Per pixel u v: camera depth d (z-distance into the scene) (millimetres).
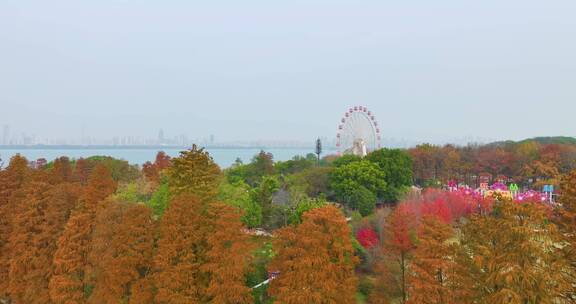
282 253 34750
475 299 28219
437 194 71875
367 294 42531
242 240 36875
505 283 25609
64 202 45719
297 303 30938
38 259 43062
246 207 60531
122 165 100812
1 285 47625
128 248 36469
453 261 31406
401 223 38094
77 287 40188
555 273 25531
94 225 40969
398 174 86438
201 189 41406
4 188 53000
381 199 83312
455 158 122312
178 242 35125
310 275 31750
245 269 37125
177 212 36188
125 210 39344
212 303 33625
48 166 96250
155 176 76625
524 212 26656
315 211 35656
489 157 124188
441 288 30203
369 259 47750
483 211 69188
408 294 36438
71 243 40031
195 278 35312
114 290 36188
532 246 25453
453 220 60188
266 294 42281
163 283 34469
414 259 32906
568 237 28094
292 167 111188
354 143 126500
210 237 35062
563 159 118312
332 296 32531
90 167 88375
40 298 41812
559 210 30422
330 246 34656
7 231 49719
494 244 28234
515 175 121375
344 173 81562
